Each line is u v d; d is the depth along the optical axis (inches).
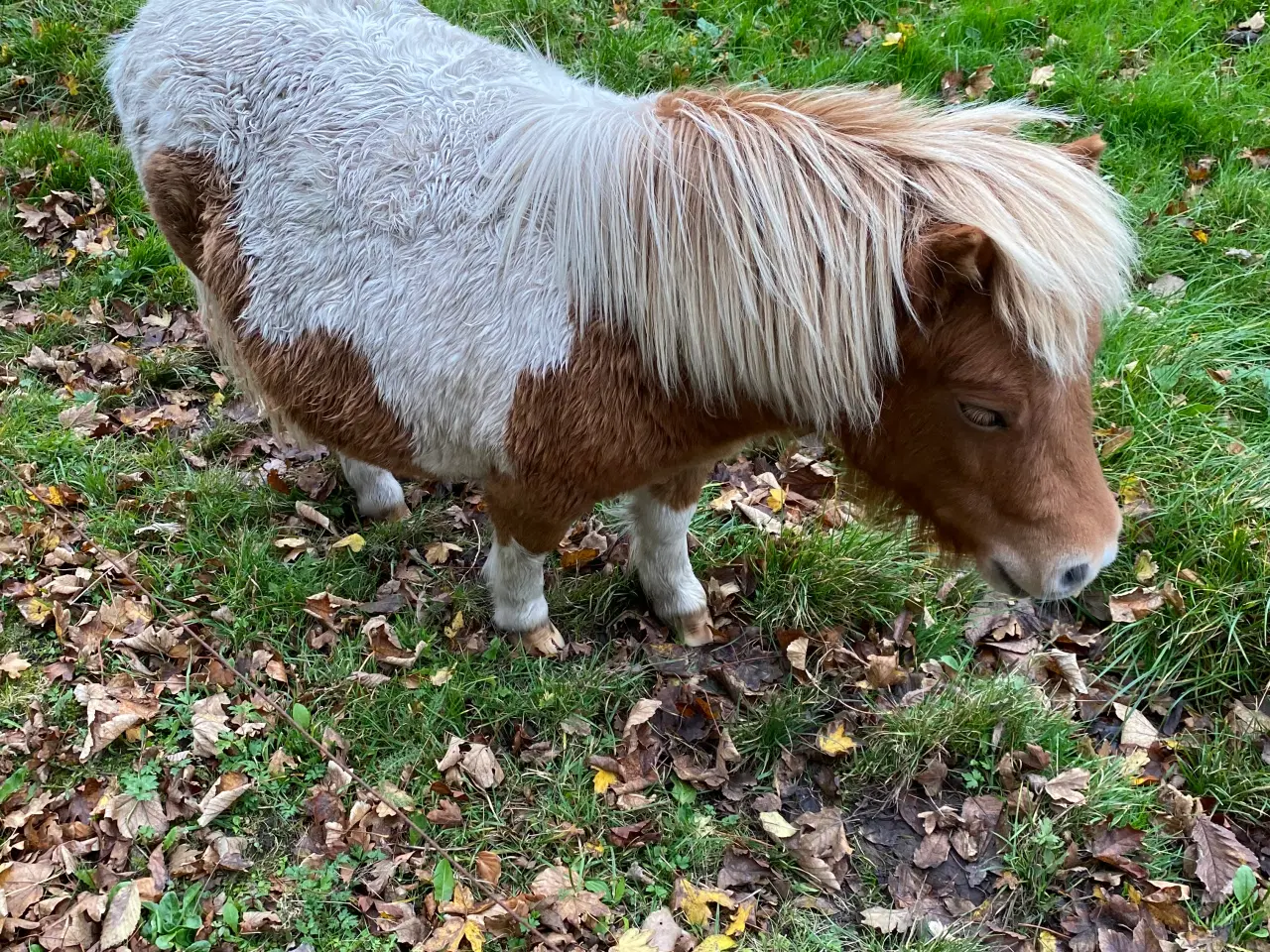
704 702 103.4
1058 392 66.7
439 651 109.3
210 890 89.8
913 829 96.8
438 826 95.0
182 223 93.9
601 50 184.7
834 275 67.5
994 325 65.2
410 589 116.3
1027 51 189.5
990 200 64.5
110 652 107.1
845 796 98.9
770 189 67.9
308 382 88.4
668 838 95.0
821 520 120.8
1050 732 101.6
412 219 79.0
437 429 85.1
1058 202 65.2
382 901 88.7
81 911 86.0
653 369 76.5
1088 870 92.8
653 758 100.9
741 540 120.6
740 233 69.1
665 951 85.9
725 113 72.4
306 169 82.7
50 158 170.6
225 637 109.7
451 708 103.0
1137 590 112.6
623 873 92.7
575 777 99.3
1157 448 122.8
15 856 90.8
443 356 79.8
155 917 86.6
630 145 72.0
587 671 107.1
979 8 193.5
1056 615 115.3
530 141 76.8
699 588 111.4
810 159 67.9
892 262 65.4
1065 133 172.1
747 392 76.1
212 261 89.7
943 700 104.3
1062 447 69.3
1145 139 170.1
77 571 113.4
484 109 81.1
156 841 92.4
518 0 192.7
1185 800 95.3
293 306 85.3
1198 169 165.3
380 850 92.9
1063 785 97.0
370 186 80.2
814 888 92.1
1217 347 135.0
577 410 78.0
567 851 93.7
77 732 100.1
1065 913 90.4
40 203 164.7
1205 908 89.2
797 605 112.8
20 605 110.3
